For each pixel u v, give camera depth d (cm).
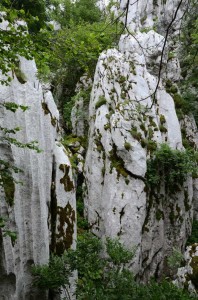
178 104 1672
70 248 910
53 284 801
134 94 1446
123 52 1617
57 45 466
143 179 1323
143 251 1318
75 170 1515
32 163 822
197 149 1689
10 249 719
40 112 867
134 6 1819
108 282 808
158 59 1616
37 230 832
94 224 1359
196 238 1501
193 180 1620
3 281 711
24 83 841
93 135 1457
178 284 1019
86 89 1775
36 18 418
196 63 1237
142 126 1380
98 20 1903
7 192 734
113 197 1286
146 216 1348
